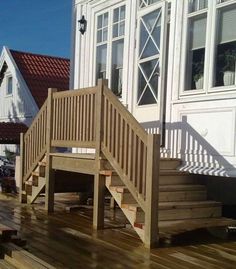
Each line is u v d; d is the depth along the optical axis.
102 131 4.48
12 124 11.18
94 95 4.62
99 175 4.46
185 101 4.86
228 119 4.37
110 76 6.22
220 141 4.43
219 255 3.54
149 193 3.75
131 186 4.01
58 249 3.67
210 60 4.59
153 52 5.39
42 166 5.62
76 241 3.95
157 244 3.76
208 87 4.60
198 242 3.97
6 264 3.44
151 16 5.46
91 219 5.00
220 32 4.54
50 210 5.41
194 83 4.85
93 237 4.11
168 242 3.94
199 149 4.65
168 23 5.23
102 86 4.48
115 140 4.28
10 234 3.71
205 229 4.37
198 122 4.70
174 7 5.09
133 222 3.94
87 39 6.73
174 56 5.05
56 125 5.34
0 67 13.41
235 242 3.99
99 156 4.46
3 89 13.60
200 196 4.47
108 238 4.07
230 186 5.03
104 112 4.48
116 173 4.31
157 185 3.76
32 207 5.76
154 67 5.37
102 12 6.43
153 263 3.30
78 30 6.91
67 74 13.36
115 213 5.39
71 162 5.00
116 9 6.15
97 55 6.55
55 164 5.33
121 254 3.53
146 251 3.63
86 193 6.14
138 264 3.27
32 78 12.59
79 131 4.87
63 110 5.21
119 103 4.23
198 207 4.23
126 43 5.88
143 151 3.89
